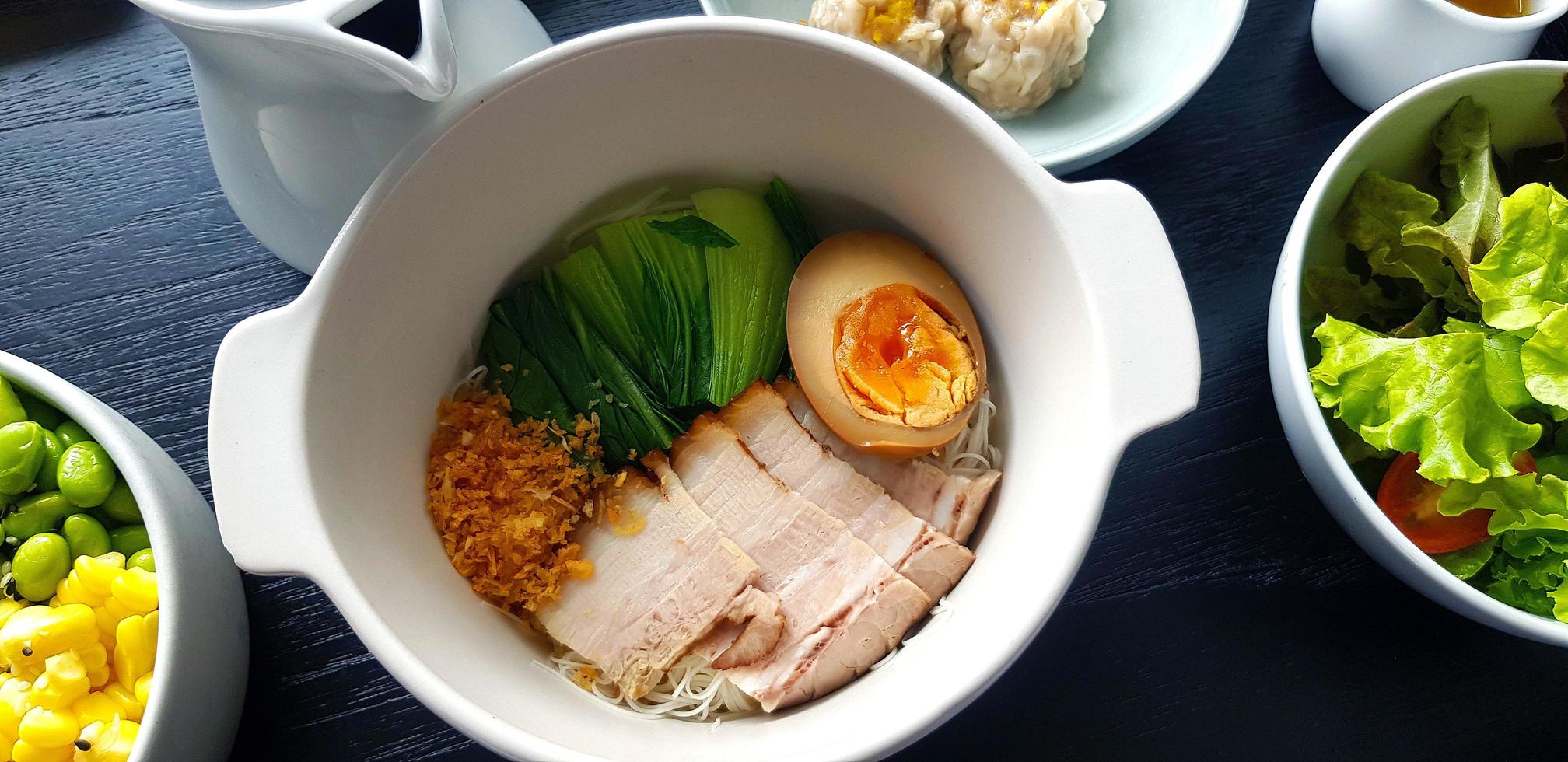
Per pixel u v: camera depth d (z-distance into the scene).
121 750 0.19
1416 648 0.22
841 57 0.18
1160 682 0.22
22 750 0.19
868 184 0.22
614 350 0.23
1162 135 0.26
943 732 0.22
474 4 0.20
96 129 0.26
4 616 0.20
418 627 0.17
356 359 0.18
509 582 0.21
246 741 0.22
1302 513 0.23
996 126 0.18
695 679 0.21
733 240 0.23
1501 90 0.21
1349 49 0.25
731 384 0.22
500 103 0.18
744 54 0.19
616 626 0.20
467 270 0.21
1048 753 0.22
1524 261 0.19
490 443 0.21
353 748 0.22
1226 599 0.23
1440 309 0.22
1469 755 0.22
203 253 0.25
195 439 0.24
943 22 0.27
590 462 0.22
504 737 0.15
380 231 0.18
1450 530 0.20
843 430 0.21
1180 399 0.16
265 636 0.22
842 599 0.20
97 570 0.20
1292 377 0.20
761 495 0.21
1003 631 0.16
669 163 0.22
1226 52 0.24
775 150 0.22
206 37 0.16
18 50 0.27
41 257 0.25
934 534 0.20
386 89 0.17
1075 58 0.27
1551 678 0.22
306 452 0.17
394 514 0.19
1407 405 0.19
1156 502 0.23
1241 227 0.25
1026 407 0.20
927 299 0.22
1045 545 0.17
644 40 0.18
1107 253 0.17
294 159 0.20
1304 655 0.22
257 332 0.17
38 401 0.21
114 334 0.25
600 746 0.17
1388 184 0.22
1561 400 0.19
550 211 0.22
